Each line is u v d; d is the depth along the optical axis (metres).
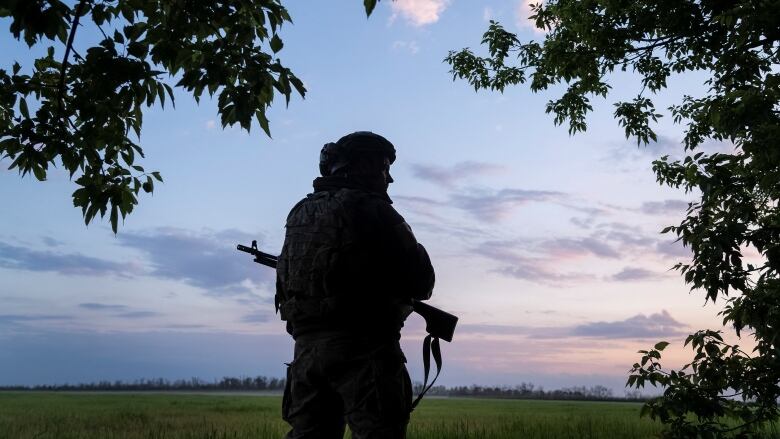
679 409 5.97
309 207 3.16
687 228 5.96
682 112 10.16
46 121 4.23
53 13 3.41
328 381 3.02
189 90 3.87
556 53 10.82
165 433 8.86
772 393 5.88
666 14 9.28
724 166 6.00
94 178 4.40
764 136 5.66
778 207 6.08
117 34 3.77
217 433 8.56
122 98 3.88
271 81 3.89
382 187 3.33
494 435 8.88
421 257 3.18
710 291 5.77
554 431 9.21
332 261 2.97
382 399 2.92
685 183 9.17
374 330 3.01
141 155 4.41
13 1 3.35
